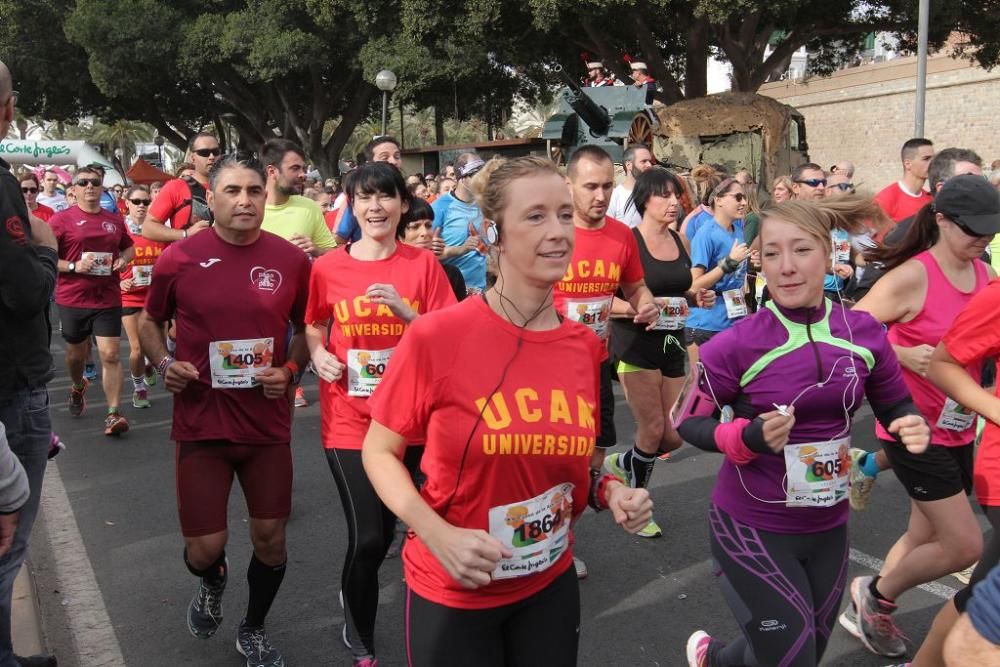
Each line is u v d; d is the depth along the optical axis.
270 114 37.25
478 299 2.21
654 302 4.95
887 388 2.75
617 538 4.96
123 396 8.83
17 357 2.90
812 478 2.68
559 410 2.18
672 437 5.13
